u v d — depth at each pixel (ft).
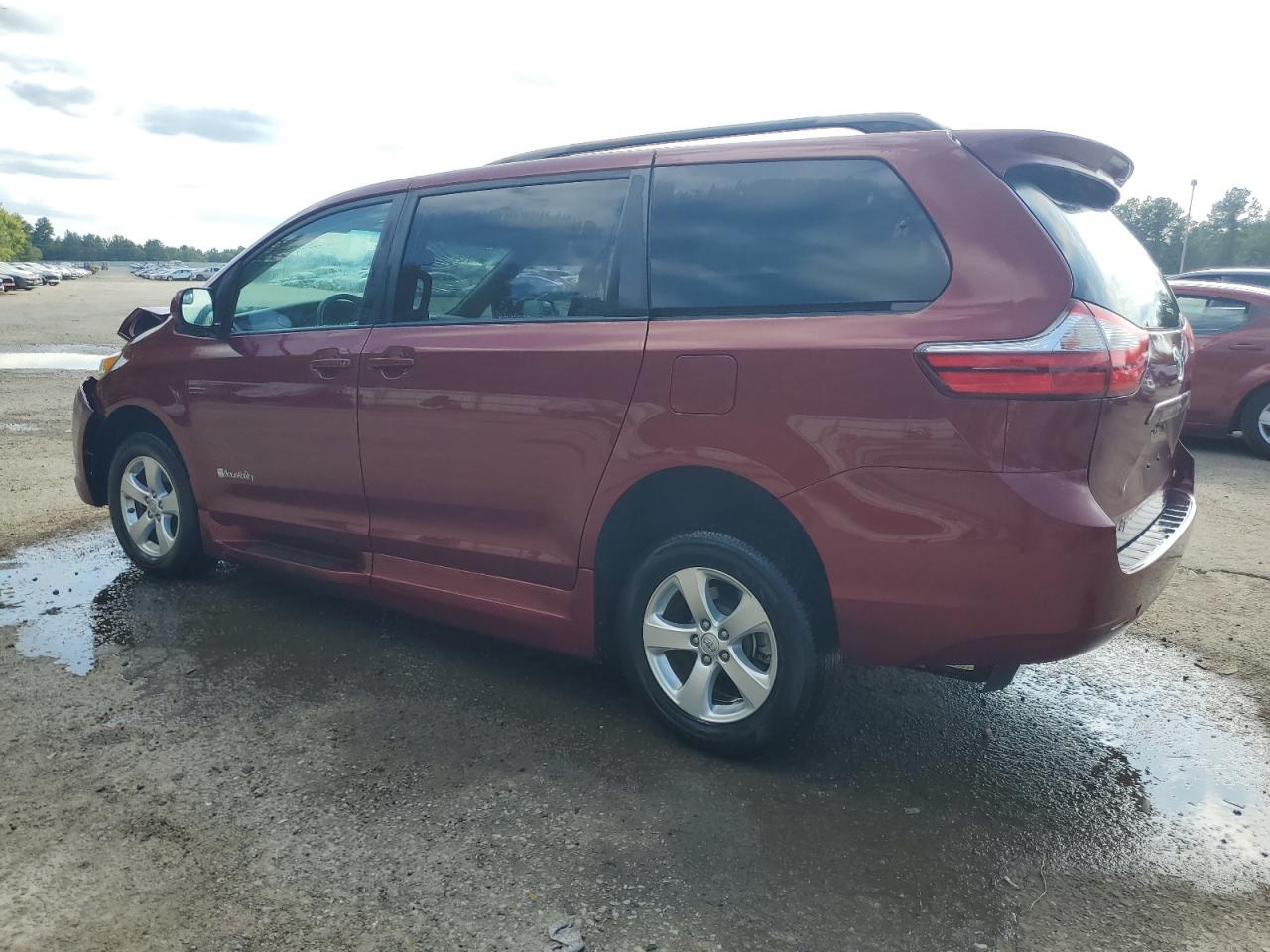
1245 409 26.48
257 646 12.24
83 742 9.64
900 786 9.14
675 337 9.09
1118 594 7.84
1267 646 12.79
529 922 7.09
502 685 11.23
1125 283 8.97
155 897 7.28
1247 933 7.10
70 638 12.37
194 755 9.43
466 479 10.61
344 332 11.77
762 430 8.53
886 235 8.39
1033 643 7.84
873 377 8.00
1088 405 7.54
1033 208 8.07
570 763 9.43
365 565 11.96
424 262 11.29
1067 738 10.24
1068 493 7.56
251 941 6.83
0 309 95.55
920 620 8.11
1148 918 7.26
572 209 10.24
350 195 12.26
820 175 8.87
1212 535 18.16
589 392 9.54
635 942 6.89
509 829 8.27
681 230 9.45
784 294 8.75
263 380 12.45
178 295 13.84
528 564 10.37
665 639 9.66
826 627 8.92
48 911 7.09
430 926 7.03
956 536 7.80
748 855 7.96
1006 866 7.90
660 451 9.11
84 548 16.30
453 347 10.59
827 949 6.85
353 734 9.94
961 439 7.70
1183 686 11.58
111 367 14.83
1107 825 8.55
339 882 7.52
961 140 8.37
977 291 7.84
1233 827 8.55
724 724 9.36
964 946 6.89
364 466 11.55
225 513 13.43
